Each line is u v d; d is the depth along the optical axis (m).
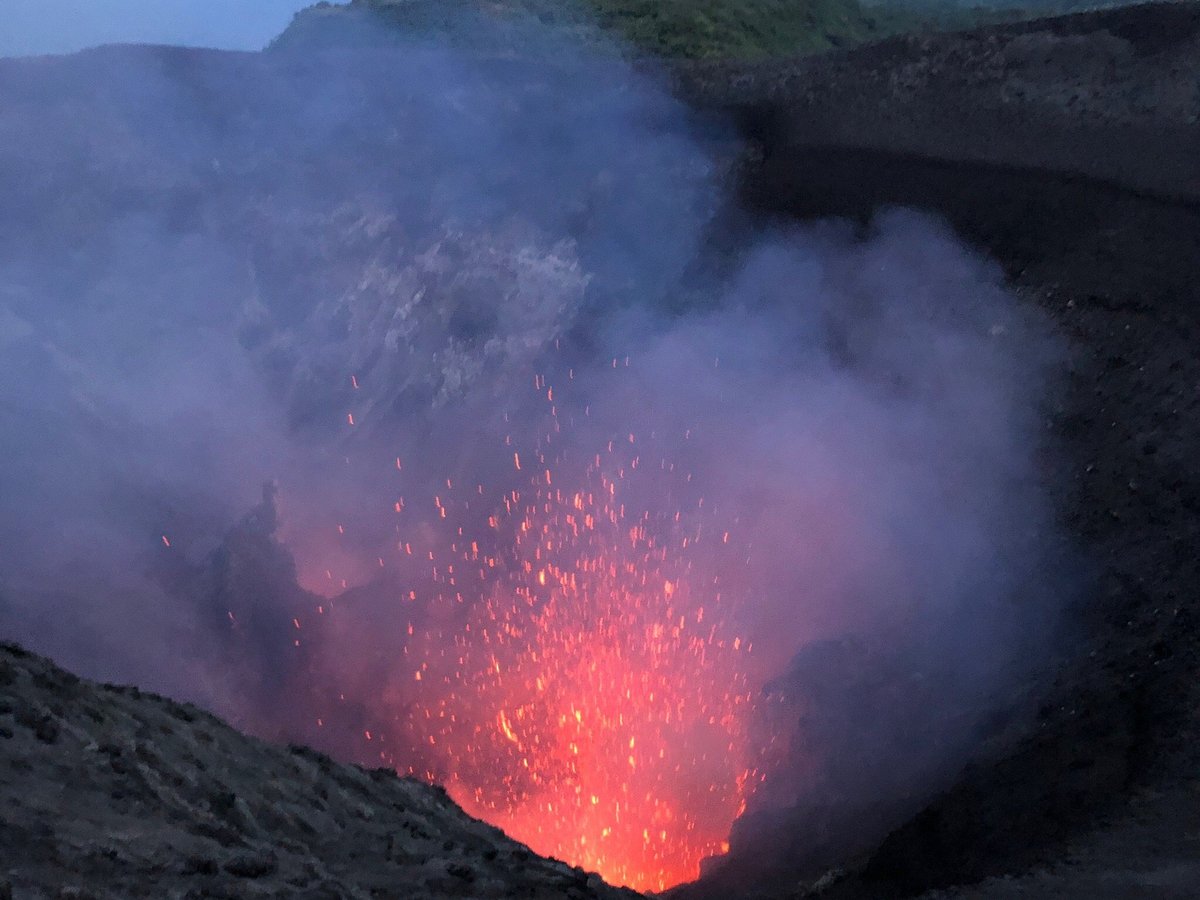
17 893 3.49
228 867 4.29
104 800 4.56
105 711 5.44
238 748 6.01
